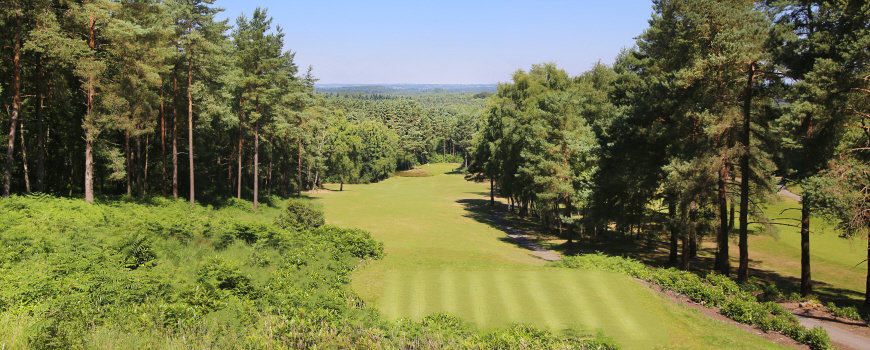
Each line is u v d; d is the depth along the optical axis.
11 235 13.40
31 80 25.08
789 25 17.08
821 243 29.67
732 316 12.88
